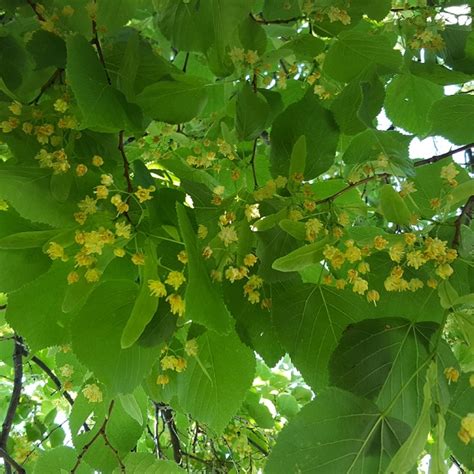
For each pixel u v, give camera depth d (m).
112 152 0.40
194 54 0.55
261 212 0.35
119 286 0.34
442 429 0.28
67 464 0.51
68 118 0.37
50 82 0.40
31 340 0.37
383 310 0.36
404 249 0.33
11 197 0.33
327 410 0.31
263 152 0.53
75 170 0.36
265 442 0.81
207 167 0.43
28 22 0.42
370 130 0.38
